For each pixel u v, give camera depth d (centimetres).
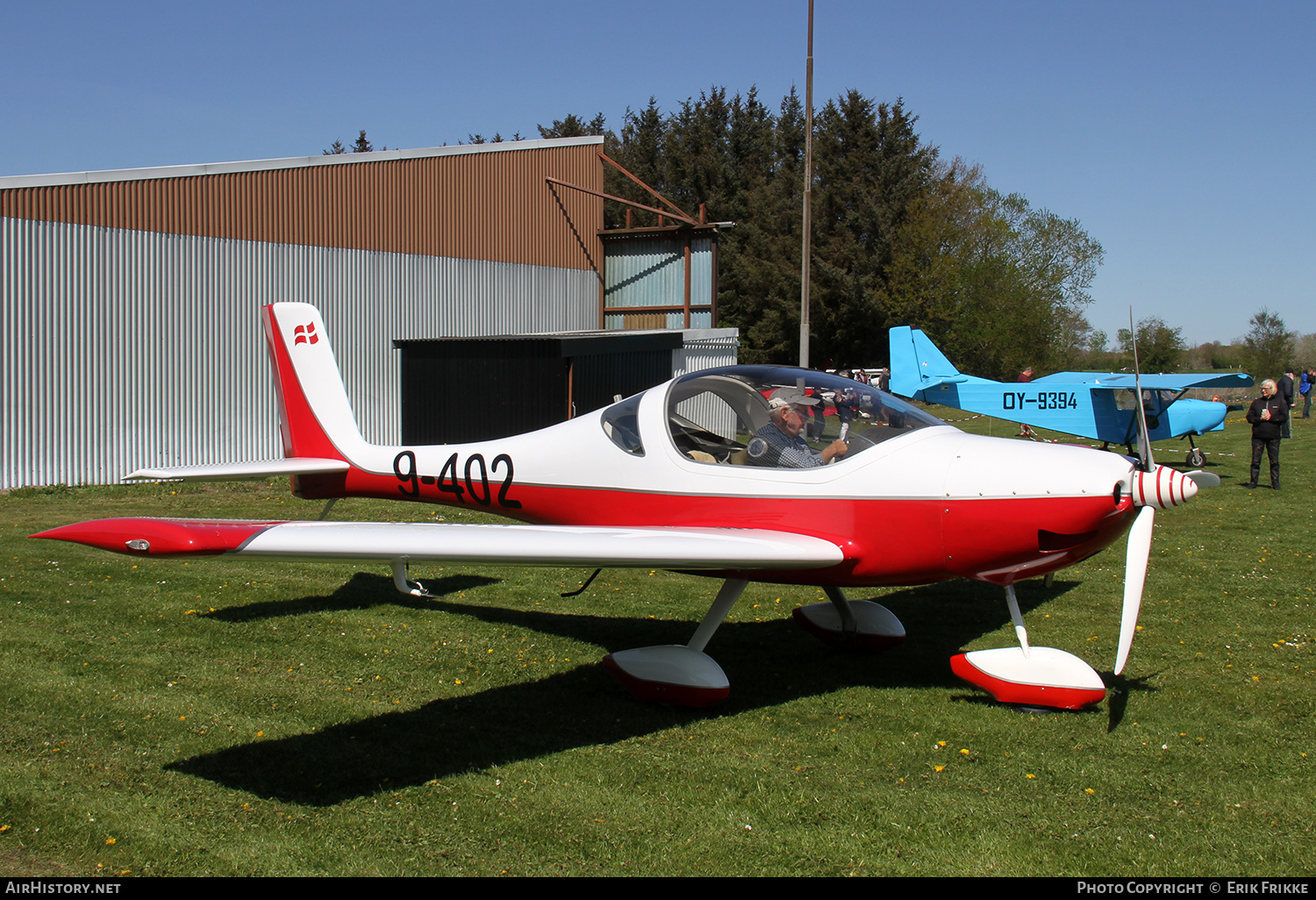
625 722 354
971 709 371
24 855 247
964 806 280
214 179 1105
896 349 1683
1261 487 1041
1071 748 328
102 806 275
